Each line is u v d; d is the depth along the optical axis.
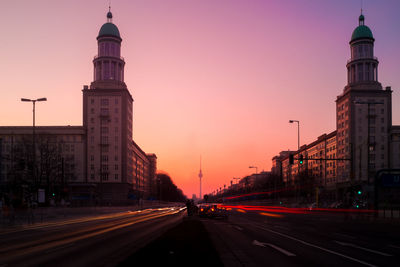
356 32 109.00
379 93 101.81
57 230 23.05
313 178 107.31
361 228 24.78
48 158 73.12
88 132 111.44
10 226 27.84
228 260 10.93
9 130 110.06
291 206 89.81
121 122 111.81
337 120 110.62
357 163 99.38
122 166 110.62
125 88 113.38
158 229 23.05
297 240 16.73
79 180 109.56
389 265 10.37
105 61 115.81
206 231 21.42
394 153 99.75
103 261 10.74
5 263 10.62
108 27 118.06
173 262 10.48
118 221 33.31
